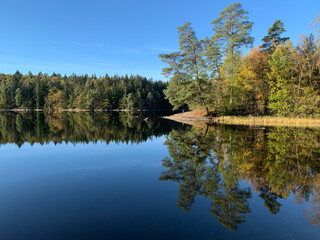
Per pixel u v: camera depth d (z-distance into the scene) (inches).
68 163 402.6
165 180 309.4
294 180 309.1
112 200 239.9
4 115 1968.5
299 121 1048.2
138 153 490.9
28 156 459.5
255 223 197.2
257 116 1270.9
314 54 1134.4
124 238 167.3
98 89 3457.2
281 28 1540.4
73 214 205.9
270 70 1301.7
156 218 200.8
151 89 3905.0
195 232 178.5
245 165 382.9
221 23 1498.5
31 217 199.3
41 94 3602.4
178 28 1475.1
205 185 291.6
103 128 1019.9
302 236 176.1
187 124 1201.4
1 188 274.1
